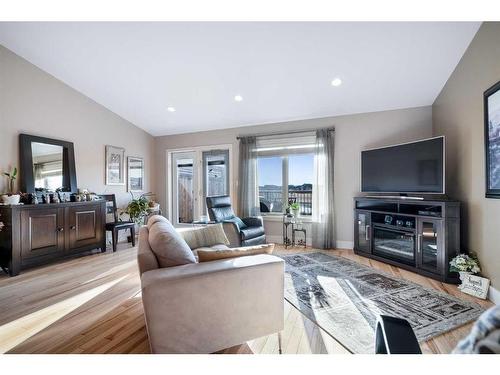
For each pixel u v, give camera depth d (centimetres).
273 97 386
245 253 164
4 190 315
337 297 228
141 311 206
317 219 419
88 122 420
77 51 315
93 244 379
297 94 372
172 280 129
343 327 179
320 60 300
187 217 545
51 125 368
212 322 138
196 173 531
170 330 130
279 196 471
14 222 287
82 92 409
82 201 369
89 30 277
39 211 312
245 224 404
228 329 142
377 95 358
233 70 331
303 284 258
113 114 465
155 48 299
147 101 427
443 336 169
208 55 306
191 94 396
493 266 221
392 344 88
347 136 411
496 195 212
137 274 294
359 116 405
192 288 133
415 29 247
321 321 187
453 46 265
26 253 299
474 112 252
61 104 380
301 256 365
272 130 463
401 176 335
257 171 466
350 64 302
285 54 295
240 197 470
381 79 325
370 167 375
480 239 241
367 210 358
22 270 309
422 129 372
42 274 293
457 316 194
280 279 155
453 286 254
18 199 303
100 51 312
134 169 510
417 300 221
